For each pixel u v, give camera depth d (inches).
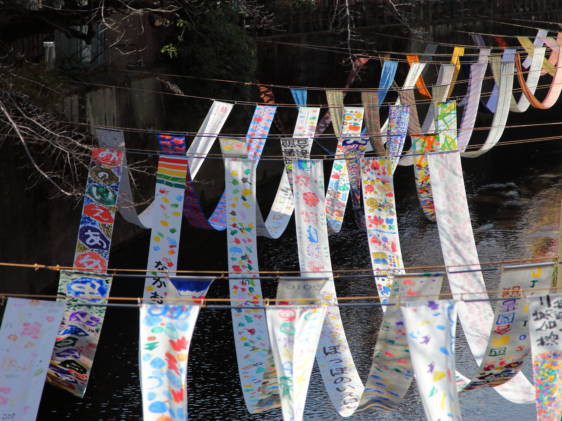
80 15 634.8
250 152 552.1
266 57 1170.0
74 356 378.9
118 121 822.5
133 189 840.9
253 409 383.6
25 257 660.7
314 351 326.3
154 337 319.9
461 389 370.6
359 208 530.9
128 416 534.6
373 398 370.9
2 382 319.9
